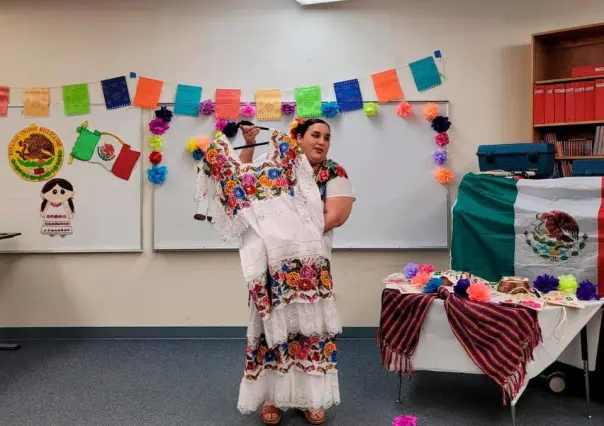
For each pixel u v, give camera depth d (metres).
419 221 3.67
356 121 3.67
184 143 3.68
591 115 3.28
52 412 2.51
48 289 3.75
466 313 2.27
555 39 3.55
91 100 3.71
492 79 3.67
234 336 3.74
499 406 2.53
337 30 3.69
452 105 3.68
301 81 3.69
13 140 3.72
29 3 3.70
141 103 3.69
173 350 3.48
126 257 3.75
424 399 2.62
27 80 3.71
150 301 3.75
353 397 2.65
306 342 2.24
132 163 3.70
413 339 2.38
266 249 2.16
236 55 3.70
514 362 2.18
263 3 3.69
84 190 3.71
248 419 2.43
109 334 3.76
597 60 3.50
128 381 2.91
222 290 3.74
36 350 3.50
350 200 2.32
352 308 3.71
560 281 2.44
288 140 2.26
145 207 3.72
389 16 3.67
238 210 2.19
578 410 2.47
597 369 2.75
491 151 3.14
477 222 2.87
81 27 3.71
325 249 2.31
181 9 3.70
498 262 2.80
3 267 3.76
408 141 3.66
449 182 3.67
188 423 2.39
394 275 2.88
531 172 2.99
